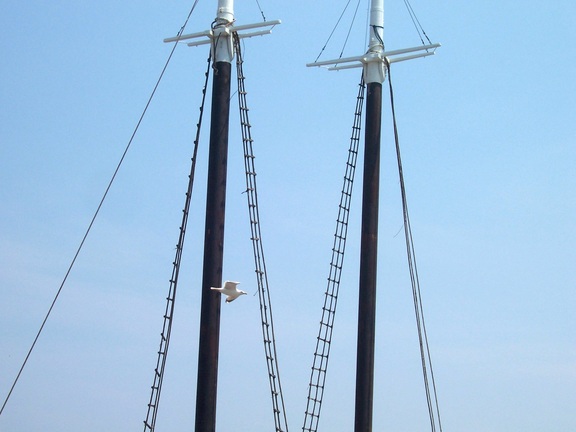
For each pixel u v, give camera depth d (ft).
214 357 78.59
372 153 91.40
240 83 86.22
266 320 85.46
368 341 87.40
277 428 84.02
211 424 77.66
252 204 86.43
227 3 86.33
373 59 92.94
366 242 89.30
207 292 79.56
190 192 85.56
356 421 86.22
